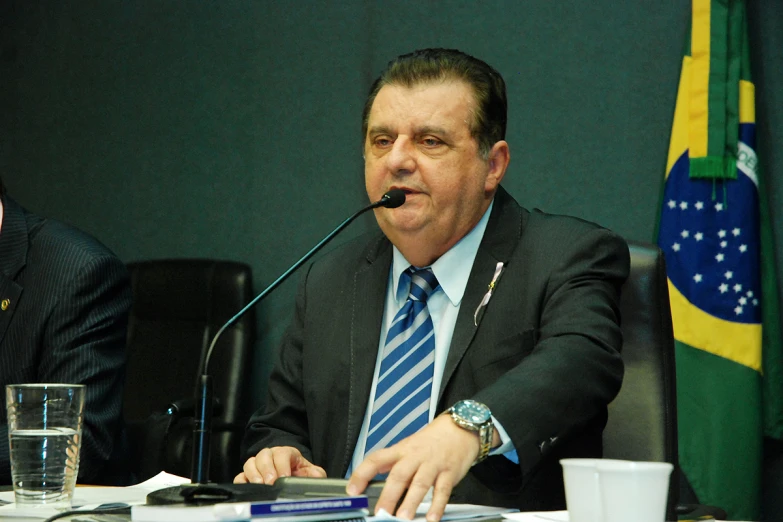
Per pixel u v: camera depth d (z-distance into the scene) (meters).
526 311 3.30
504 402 2.55
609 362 2.90
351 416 3.41
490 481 2.76
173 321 6.08
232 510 1.82
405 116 3.43
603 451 3.37
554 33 6.05
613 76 5.87
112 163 7.43
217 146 7.07
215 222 7.03
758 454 5.11
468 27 6.30
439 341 3.43
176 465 5.19
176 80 7.24
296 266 3.01
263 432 3.72
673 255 5.35
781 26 5.46
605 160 5.86
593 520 1.94
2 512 2.42
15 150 7.80
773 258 5.35
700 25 5.42
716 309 5.24
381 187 3.48
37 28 7.79
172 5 7.28
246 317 5.91
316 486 2.27
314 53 6.80
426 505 2.39
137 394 5.97
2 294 4.24
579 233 3.41
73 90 7.61
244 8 7.03
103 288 4.30
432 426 2.37
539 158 6.03
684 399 5.23
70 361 4.09
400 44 6.52
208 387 2.54
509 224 3.56
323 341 3.67
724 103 5.31
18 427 2.51
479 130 3.48
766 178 5.44
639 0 5.82
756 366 5.17
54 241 4.35
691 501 5.19
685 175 5.39
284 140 6.85
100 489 2.94
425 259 3.55
